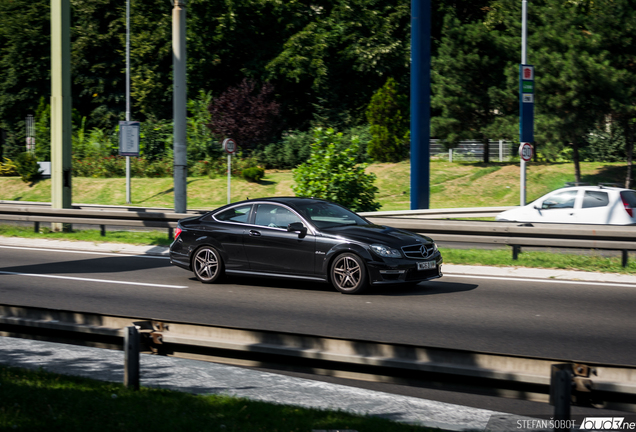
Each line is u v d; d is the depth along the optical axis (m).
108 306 9.48
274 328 8.07
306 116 44.69
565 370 3.74
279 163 37.38
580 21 29.69
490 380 4.11
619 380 3.84
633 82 28.00
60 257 14.81
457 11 43.25
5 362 6.32
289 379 6.02
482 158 37.22
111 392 5.15
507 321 8.54
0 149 49.28
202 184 33.75
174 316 8.77
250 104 37.50
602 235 12.57
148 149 39.88
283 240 10.92
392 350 4.33
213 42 40.59
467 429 4.71
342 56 41.81
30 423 4.41
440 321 8.53
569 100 28.23
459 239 13.62
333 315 8.90
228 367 6.38
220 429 4.36
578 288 11.02
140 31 41.53
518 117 31.94
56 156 19.22
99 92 44.97
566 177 31.17
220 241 11.45
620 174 31.50
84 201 32.88
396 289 10.94
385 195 31.52
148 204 31.83
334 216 11.40
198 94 41.66
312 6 42.72
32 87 46.41
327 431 4.39
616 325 8.34
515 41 31.95
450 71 34.06
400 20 42.06
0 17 46.53
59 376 5.64
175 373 6.10
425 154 18.31
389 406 5.29
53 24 19.11
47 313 5.51
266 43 41.75
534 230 13.02
